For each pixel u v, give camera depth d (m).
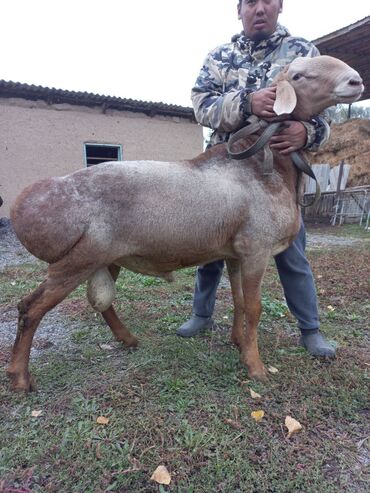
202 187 2.28
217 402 2.26
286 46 2.61
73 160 11.46
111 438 1.96
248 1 2.52
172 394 2.32
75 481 1.74
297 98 2.31
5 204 10.69
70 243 2.15
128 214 2.20
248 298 2.47
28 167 10.90
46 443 1.95
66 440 1.95
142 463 1.81
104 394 2.33
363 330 3.32
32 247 2.18
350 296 4.24
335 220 12.33
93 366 2.69
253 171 2.37
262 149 2.41
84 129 11.55
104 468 1.79
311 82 2.26
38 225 2.12
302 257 2.80
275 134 2.35
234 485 1.71
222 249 2.45
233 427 2.05
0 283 4.94
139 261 2.44
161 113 12.57
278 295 4.27
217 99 2.47
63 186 2.18
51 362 2.75
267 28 2.55
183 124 13.02
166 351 2.88
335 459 1.87
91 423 2.07
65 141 11.31
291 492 1.68
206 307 3.22
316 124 2.38
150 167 2.28
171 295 4.27
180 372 2.55
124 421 2.09
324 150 14.45
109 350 2.92
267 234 2.36
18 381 2.35
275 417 2.13
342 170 12.46
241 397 2.31
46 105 11.00
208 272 3.12
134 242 2.26
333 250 7.12
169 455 1.85
